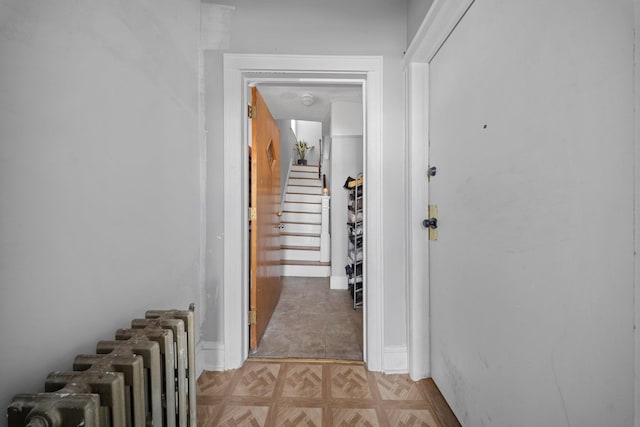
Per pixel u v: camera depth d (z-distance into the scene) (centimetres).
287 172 538
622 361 54
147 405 72
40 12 63
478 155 102
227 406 129
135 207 100
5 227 56
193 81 150
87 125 77
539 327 74
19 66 58
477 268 103
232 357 160
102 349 71
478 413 104
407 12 159
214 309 160
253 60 158
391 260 159
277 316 239
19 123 59
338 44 160
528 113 77
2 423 55
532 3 75
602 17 56
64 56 70
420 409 128
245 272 170
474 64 104
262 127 201
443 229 132
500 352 90
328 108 383
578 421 63
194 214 152
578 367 63
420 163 149
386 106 160
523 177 79
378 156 160
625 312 53
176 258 132
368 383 148
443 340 133
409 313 153
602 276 57
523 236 79
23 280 60
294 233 408
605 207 56
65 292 70
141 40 104
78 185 74
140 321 89
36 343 62
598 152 58
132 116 98
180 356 87
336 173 319
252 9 159
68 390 54
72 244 72
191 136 148
